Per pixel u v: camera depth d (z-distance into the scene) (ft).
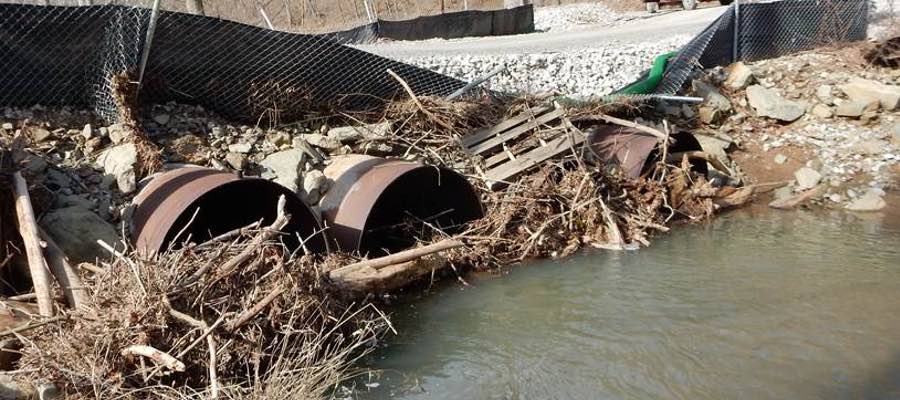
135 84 28.07
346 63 33.27
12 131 26.58
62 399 15.92
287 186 28.78
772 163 38.73
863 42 45.70
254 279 19.38
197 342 17.04
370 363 20.45
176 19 29.12
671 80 40.45
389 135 33.12
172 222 22.94
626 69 44.14
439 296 25.68
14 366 16.78
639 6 102.42
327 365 18.71
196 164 28.55
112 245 23.29
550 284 26.25
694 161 36.63
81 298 19.01
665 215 33.71
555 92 38.83
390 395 18.53
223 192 27.43
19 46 27.20
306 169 30.01
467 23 73.77
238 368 18.07
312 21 112.57
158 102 30.55
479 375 19.56
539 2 125.08
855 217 33.27
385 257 25.55
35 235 20.29
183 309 17.92
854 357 19.56
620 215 31.76
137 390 16.19
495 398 18.31
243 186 26.16
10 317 18.16
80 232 23.26
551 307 24.02
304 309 19.48
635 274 26.78
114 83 27.73
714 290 24.72
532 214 30.30
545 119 34.53
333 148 31.76
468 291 26.07
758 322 21.91
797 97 41.93
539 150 32.86
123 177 25.93
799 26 46.34
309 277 20.70
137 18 28.25
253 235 21.53
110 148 27.35
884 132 38.99
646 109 39.11
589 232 30.91
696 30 55.42
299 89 32.53
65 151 26.68
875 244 29.25
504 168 32.24
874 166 37.29
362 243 29.63
